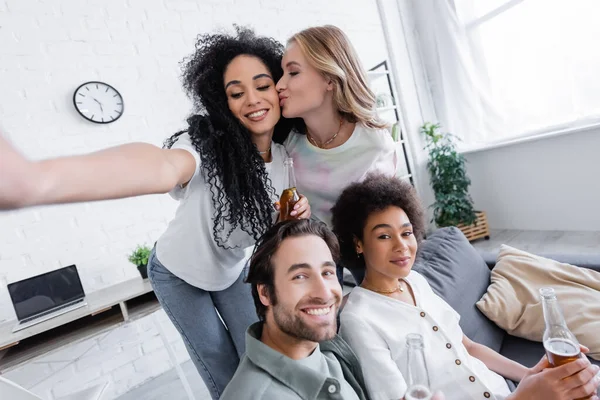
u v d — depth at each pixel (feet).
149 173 1.81
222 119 2.95
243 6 8.23
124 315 5.69
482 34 9.34
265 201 3.04
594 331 3.40
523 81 8.86
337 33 3.10
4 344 4.84
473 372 2.65
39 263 6.23
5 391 2.39
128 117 6.99
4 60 6.09
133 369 6.32
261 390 2.01
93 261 6.61
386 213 2.89
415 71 10.69
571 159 8.45
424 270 3.98
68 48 6.53
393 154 3.87
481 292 4.19
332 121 3.35
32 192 1.23
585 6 7.57
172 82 7.37
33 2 6.29
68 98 6.51
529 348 3.76
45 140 6.33
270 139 3.34
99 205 6.70
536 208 9.39
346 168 3.51
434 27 10.12
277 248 2.26
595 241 7.92
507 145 9.36
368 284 3.10
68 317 5.25
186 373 6.34
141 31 7.13
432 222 10.77
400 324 2.78
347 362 2.58
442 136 10.02
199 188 3.01
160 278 3.59
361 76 3.24
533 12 8.35
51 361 5.89
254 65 2.99
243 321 3.82
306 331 2.14
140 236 7.00
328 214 3.83
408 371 1.98
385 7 10.21
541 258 4.38
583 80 7.89
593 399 2.16
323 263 2.24
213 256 3.31
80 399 3.02
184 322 3.61
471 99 9.86
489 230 10.51
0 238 6.00
